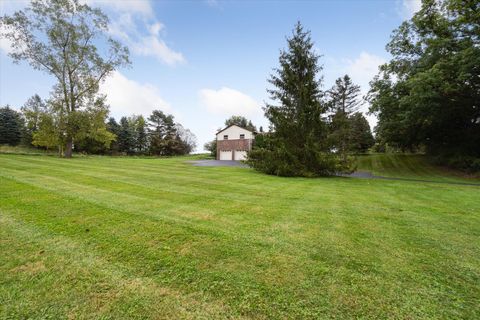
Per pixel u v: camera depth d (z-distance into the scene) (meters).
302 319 1.76
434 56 16.11
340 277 2.35
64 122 19.69
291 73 14.01
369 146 39.06
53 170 9.73
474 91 15.80
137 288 2.11
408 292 2.12
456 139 20.70
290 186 8.54
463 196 7.52
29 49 18.53
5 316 1.74
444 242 3.35
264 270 2.46
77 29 19.89
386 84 19.39
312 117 13.16
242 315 1.80
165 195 5.93
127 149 48.84
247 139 33.53
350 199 6.38
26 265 2.44
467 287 2.22
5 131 38.34
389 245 3.19
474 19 14.32
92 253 2.74
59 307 1.86
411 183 11.13
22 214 4.01
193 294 2.04
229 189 7.21
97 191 6.02
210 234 3.40
